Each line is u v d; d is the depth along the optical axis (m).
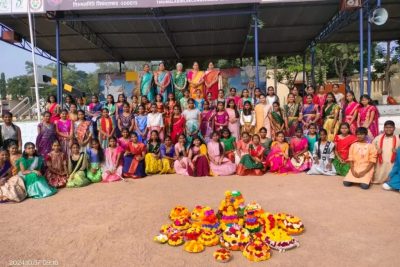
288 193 5.13
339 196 4.93
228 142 7.07
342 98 8.16
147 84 8.66
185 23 10.84
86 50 13.82
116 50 14.22
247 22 10.93
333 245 3.29
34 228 3.96
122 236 3.64
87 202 4.99
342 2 8.67
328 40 13.55
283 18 10.60
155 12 9.23
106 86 13.96
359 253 3.11
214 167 6.73
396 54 18.20
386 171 5.56
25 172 5.52
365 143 5.52
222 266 2.96
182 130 7.57
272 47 14.30
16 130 6.62
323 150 6.51
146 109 7.80
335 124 7.26
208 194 5.20
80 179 6.11
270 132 7.68
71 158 6.28
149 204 4.76
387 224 3.77
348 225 3.77
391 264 2.90
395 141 5.52
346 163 6.25
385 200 4.68
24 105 18.66
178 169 6.93
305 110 7.71
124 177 6.64
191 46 13.70
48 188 5.56
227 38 12.74
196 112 7.64
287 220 3.63
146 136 7.50
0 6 8.23
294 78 20.55
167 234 3.55
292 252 3.18
